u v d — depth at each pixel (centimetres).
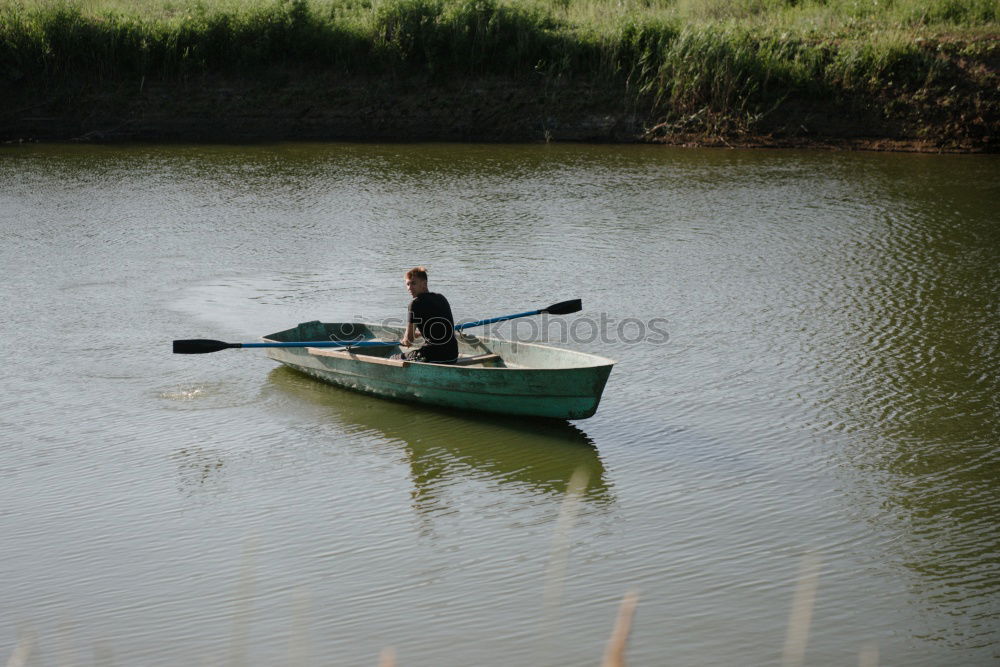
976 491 1124
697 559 998
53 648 857
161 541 1038
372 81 3506
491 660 841
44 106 3409
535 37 3500
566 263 2066
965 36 3428
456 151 3231
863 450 1228
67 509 1102
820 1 3850
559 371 1272
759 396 1397
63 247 2155
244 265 2045
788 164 3044
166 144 3309
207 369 1529
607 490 1145
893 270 1991
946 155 3164
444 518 1088
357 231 2312
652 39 3462
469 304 1819
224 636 875
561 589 933
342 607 920
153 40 3475
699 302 1816
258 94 3478
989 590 940
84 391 1428
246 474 1191
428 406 1398
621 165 3038
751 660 838
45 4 3516
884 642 862
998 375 1453
